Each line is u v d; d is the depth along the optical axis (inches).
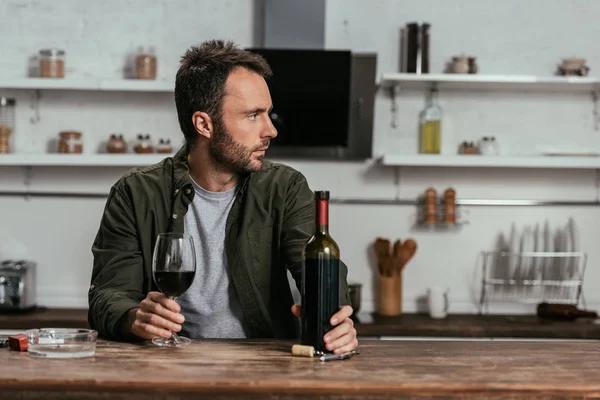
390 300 153.9
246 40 162.2
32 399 56.1
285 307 82.9
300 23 154.4
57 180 162.2
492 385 55.5
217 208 82.0
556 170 162.1
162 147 154.1
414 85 157.4
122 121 162.6
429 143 154.6
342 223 161.0
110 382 55.3
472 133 161.9
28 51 162.2
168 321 68.0
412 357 65.7
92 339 64.4
